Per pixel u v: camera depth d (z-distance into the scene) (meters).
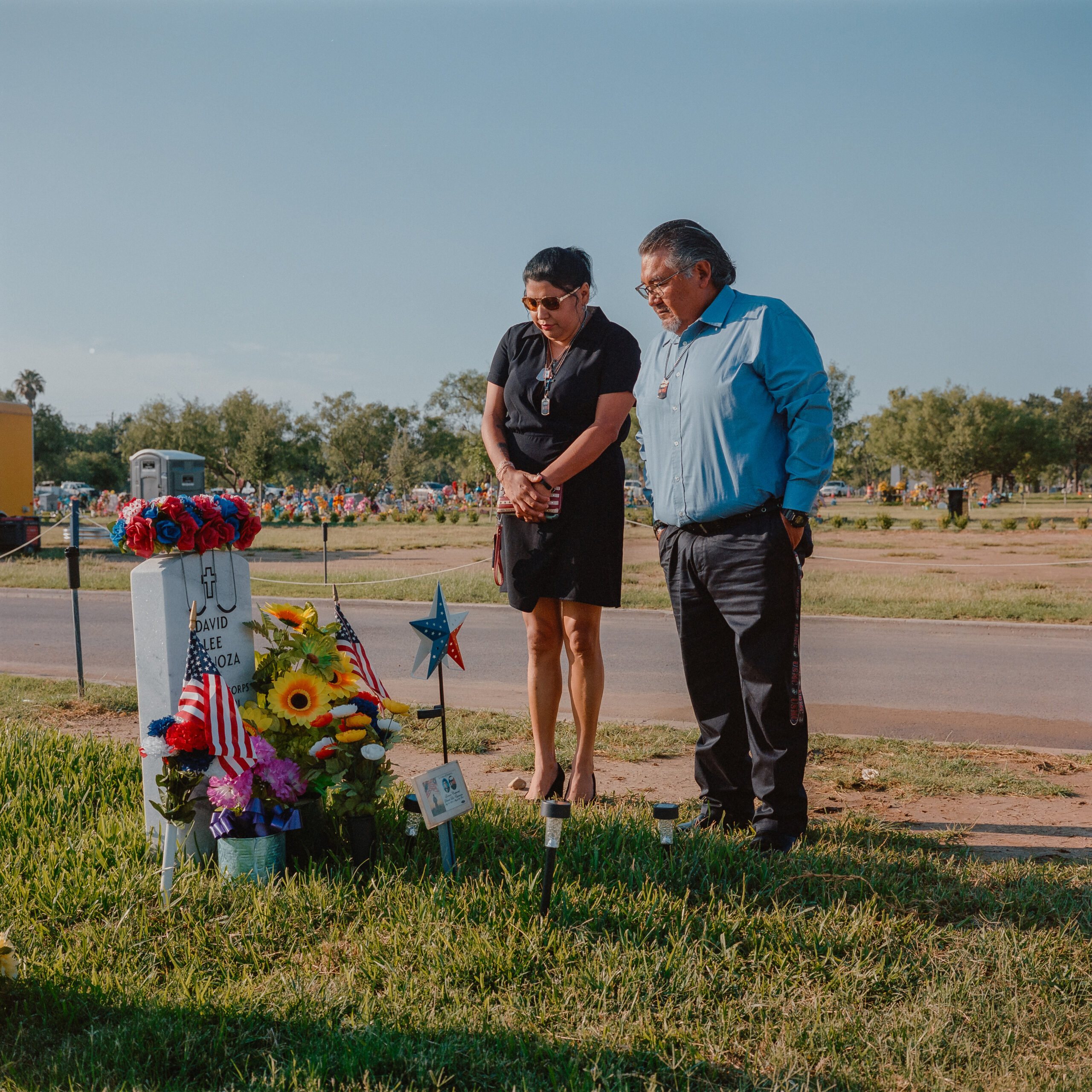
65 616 12.26
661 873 3.30
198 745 3.32
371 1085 2.22
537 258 4.21
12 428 24.52
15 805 4.02
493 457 4.45
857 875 3.31
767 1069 2.32
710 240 3.73
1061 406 111.00
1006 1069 2.29
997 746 5.64
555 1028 2.46
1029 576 16.73
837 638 10.55
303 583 14.26
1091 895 3.21
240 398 69.62
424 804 3.27
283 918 3.06
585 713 4.48
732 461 3.65
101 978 2.69
